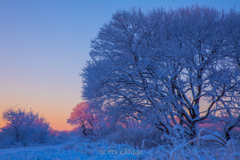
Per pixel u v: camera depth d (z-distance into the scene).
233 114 10.05
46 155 5.78
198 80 11.61
